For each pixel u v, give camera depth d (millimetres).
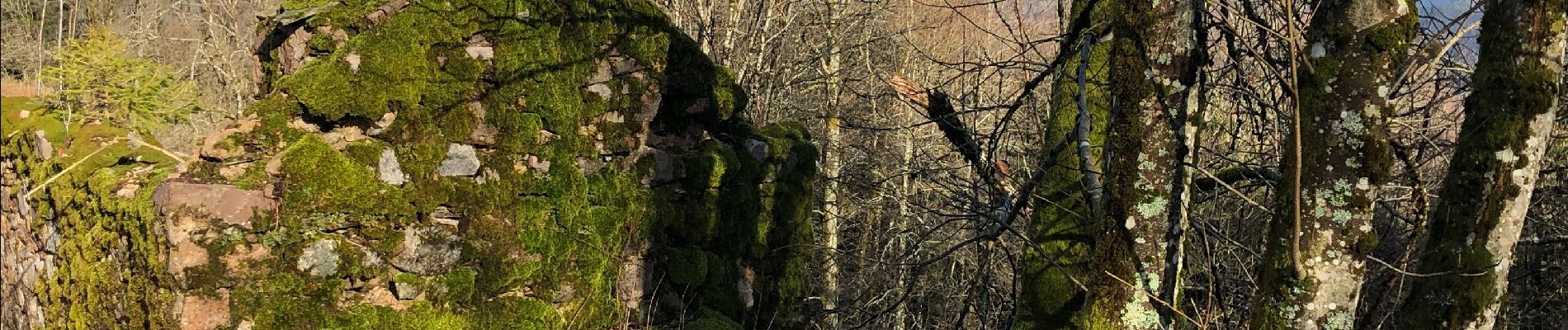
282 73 4027
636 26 4719
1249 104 4473
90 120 5074
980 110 5094
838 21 10781
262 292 3547
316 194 3654
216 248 3449
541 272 4355
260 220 3545
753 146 5656
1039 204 4953
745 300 5602
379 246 3842
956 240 8375
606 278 4637
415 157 3947
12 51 12344
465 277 4082
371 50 3828
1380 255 4934
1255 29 3820
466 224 4105
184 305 3371
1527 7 2984
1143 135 3107
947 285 8820
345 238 3771
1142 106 3100
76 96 5105
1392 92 2982
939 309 9383
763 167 5730
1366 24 2855
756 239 5719
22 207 5621
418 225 3949
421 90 3965
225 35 12312
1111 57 3244
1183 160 3141
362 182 3775
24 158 5578
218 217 3451
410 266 3912
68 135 4930
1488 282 3062
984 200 7004
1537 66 2965
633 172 4793
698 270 5094
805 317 6383
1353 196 2896
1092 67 4664
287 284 3600
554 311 4398
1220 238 4652
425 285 3967
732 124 5648
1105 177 3271
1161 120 3092
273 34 4184
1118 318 3164
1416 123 4707
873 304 8781
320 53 3861
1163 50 3047
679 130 5145
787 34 11133
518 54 4238
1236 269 5754
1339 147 2906
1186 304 4527
